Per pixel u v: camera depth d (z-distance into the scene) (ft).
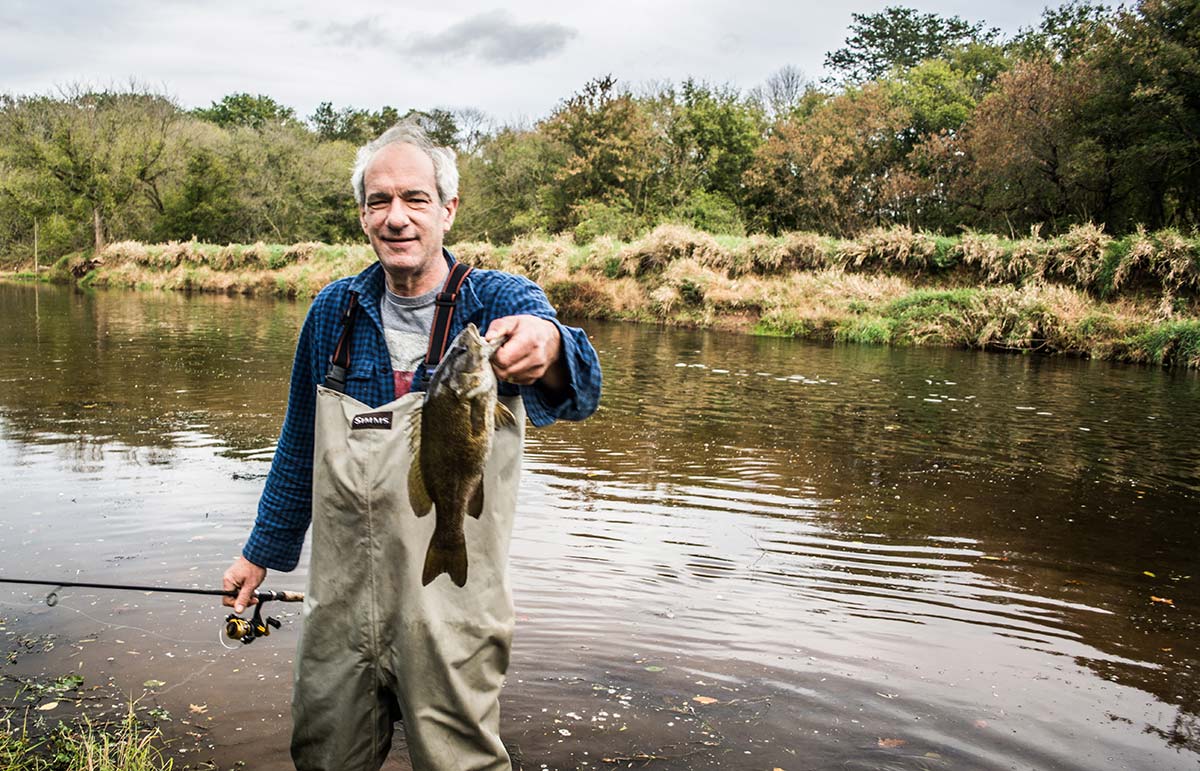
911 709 11.66
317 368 7.88
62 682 11.86
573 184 132.77
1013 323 62.13
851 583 16.35
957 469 25.75
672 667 12.67
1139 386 44.11
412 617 7.20
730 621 14.39
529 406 7.64
